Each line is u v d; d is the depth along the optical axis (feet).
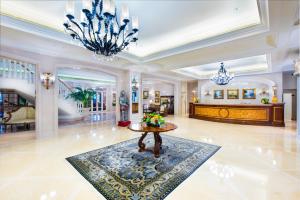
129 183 7.93
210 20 11.86
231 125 25.41
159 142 12.27
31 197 6.81
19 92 23.22
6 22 10.63
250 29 11.41
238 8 10.28
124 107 24.03
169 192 7.23
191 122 28.68
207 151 12.74
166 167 9.78
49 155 11.66
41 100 16.38
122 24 8.00
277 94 28.68
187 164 10.23
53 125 17.46
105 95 51.01
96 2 7.84
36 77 15.99
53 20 12.38
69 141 15.51
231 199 6.75
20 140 15.70
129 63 21.91
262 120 25.05
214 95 38.60
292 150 13.00
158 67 24.40
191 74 33.40
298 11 8.36
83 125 24.63
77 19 11.41
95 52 9.50
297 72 15.87
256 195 7.02
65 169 9.43
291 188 7.55
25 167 9.66
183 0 9.50
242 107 26.76
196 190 7.41
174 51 16.72
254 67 28.45
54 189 7.40
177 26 12.80
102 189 7.40
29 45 14.73
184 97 43.16
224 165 10.12
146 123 13.96
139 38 15.35
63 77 34.53
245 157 11.45
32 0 9.78
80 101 32.37
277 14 8.64
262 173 9.05
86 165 9.97
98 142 15.25
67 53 17.40
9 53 14.05
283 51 15.55
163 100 45.73
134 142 15.34
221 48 14.69
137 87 25.96
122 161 10.66
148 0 9.47
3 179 8.26
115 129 21.53
